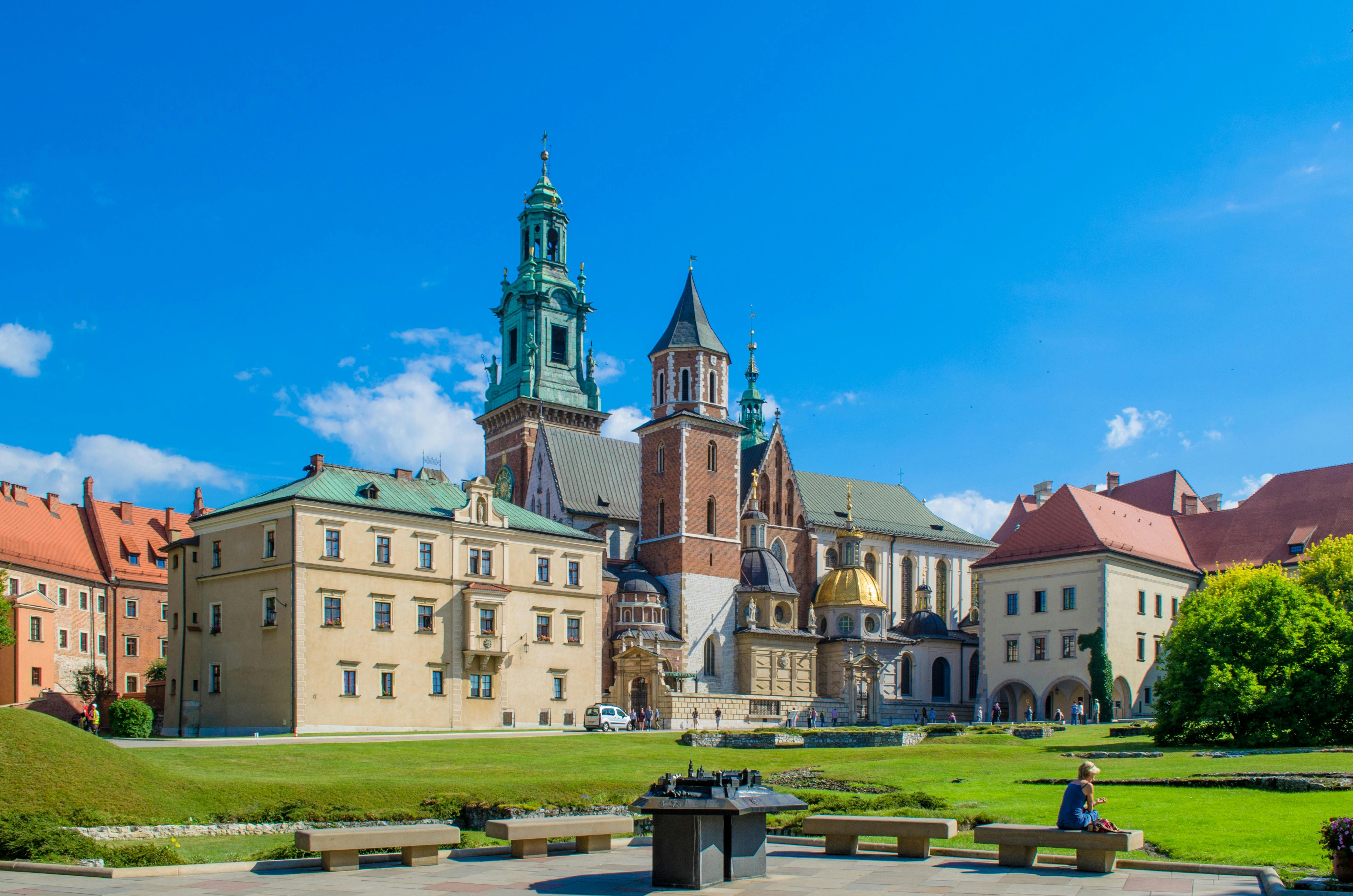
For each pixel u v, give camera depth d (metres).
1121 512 112.75
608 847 29.88
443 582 82.94
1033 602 104.00
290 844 29.34
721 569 112.00
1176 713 61.84
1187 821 30.34
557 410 137.25
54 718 36.31
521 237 146.25
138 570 114.81
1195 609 64.69
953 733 72.88
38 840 27.75
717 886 23.34
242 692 78.25
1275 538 114.75
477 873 25.58
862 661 115.62
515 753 58.28
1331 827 22.33
